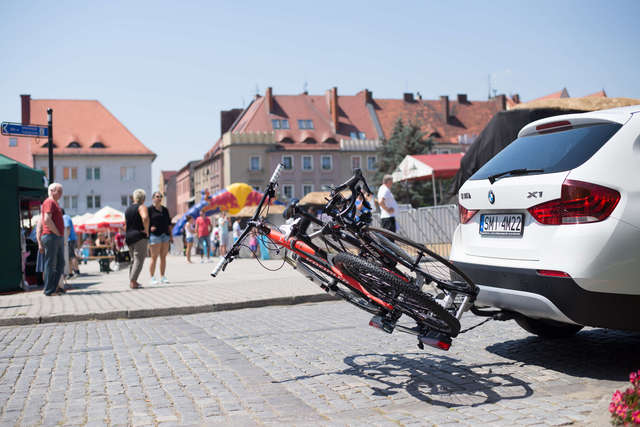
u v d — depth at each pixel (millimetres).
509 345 5637
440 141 82125
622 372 4570
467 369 4840
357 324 7051
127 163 77250
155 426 3699
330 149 77000
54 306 9195
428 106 85750
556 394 4098
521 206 4465
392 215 12914
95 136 77375
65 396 4430
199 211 36500
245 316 8117
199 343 6285
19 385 4793
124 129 79188
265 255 22547
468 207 5039
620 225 4012
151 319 8211
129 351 5984
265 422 3717
